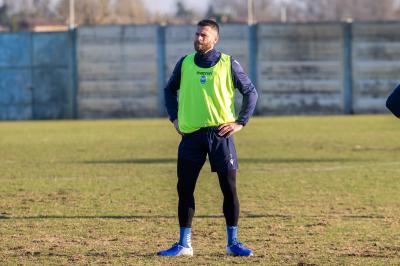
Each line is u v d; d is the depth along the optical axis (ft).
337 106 328.70
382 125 248.32
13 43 326.65
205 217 81.76
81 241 69.77
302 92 327.88
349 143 178.81
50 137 209.77
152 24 326.65
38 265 60.23
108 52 326.44
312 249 65.82
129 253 64.49
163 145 178.81
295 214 83.46
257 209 86.89
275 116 324.60
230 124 62.90
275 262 60.80
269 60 327.26
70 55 326.65
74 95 327.47
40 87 327.47
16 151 166.91
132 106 327.88
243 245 66.39
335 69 328.08
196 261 61.31
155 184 109.60
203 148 63.31
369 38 327.88
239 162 138.10
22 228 76.07
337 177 115.96
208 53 63.26
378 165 132.36
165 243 68.85
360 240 69.41
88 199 95.25
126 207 89.04
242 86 63.57
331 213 84.12
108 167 132.77
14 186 108.06
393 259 61.77
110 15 507.30
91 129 244.63
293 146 171.83
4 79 327.88
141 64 327.06
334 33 326.85
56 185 109.09
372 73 328.70
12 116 327.88
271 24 326.24
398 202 91.66
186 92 63.16
